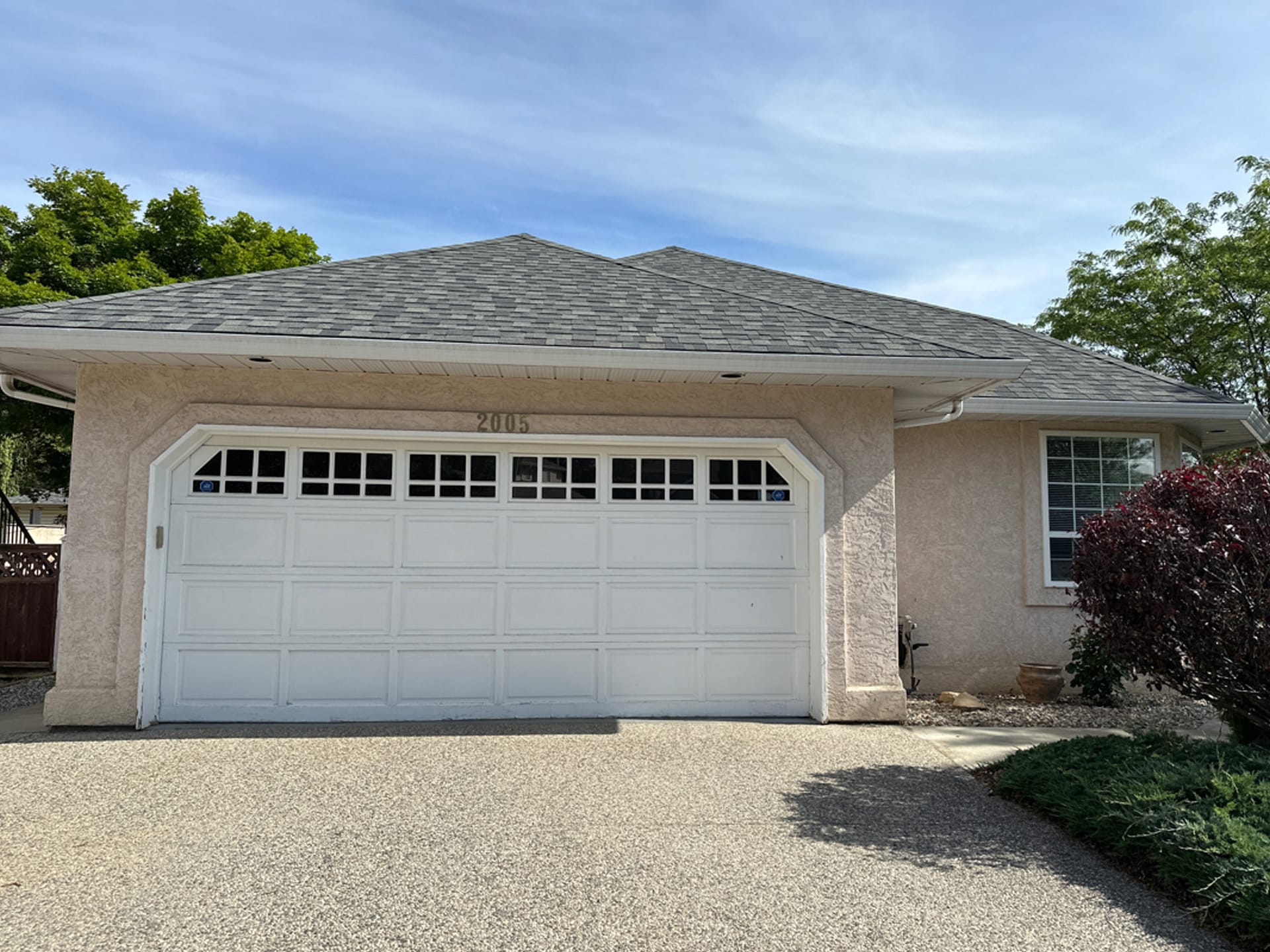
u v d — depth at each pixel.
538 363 6.47
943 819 4.87
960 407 7.88
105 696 6.65
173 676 6.89
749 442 7.40
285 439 7.11
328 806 4.88
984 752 6.38
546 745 6.29
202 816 4.69
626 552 7.40
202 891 3.74
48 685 9.41
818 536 7.36
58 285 13.96
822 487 7.38
